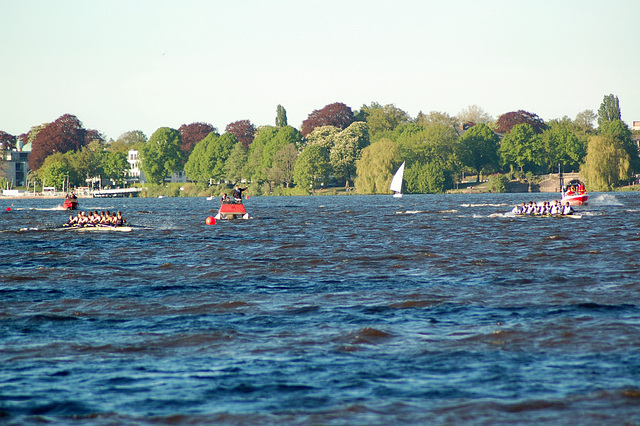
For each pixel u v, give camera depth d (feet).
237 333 260.83
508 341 242.78
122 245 595.88
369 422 173.27
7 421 175.52
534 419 173.27
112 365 221.66
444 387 197.47
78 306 314.96
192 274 416.67
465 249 538.06
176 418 177.47
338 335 256.11
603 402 183.11
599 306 295.89
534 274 394.73
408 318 282.56
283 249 557.74
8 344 247.09
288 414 179.22
